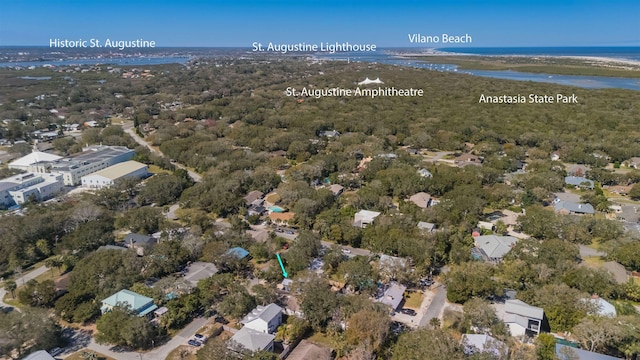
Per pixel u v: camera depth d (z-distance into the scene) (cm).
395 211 12225
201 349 6625
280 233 11456
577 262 9412
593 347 6738
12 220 10756
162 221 11556
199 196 13250
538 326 7200
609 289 8119
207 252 9594
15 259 9712
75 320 7669
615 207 12838
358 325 6775
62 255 10038
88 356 6788
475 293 8094
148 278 8944
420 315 7912
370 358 6431
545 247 9425
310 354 6575
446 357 5931
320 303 7569
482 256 9856
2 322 6794
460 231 10600
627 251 9350
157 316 7700
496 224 11431
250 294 8369
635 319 6806
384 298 8181
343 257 9619
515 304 7506
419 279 8988
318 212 12300
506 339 6750
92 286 8331
